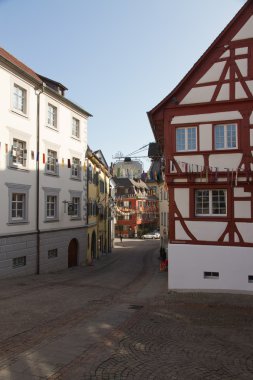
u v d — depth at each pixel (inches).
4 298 524.7
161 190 1379.2
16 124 802.8
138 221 2957.7
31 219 857.5
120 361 283.1
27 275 833.5
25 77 829.8
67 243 1037.8
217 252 568.7
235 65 573.0
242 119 565.9
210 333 361.4
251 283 552.1
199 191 588.1
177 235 587.8
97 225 1400.1
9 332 346.9
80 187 1132.5
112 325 381.7
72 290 615.5
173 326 385.4
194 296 545.6
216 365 281.3
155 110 606.2
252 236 554.3
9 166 775.7
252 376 263.3
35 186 875.4
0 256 743.1
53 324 378.9
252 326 388.8
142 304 495.2
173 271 584.1
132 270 1007.6
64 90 1035.9
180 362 285.4
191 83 593.0
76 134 1124.5
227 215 566.6
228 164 569.0
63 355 290.2
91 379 249.3
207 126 581.9
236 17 568.7
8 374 251.6
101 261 1300.4
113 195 2009.1
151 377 256.7
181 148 595.2
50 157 962.1
